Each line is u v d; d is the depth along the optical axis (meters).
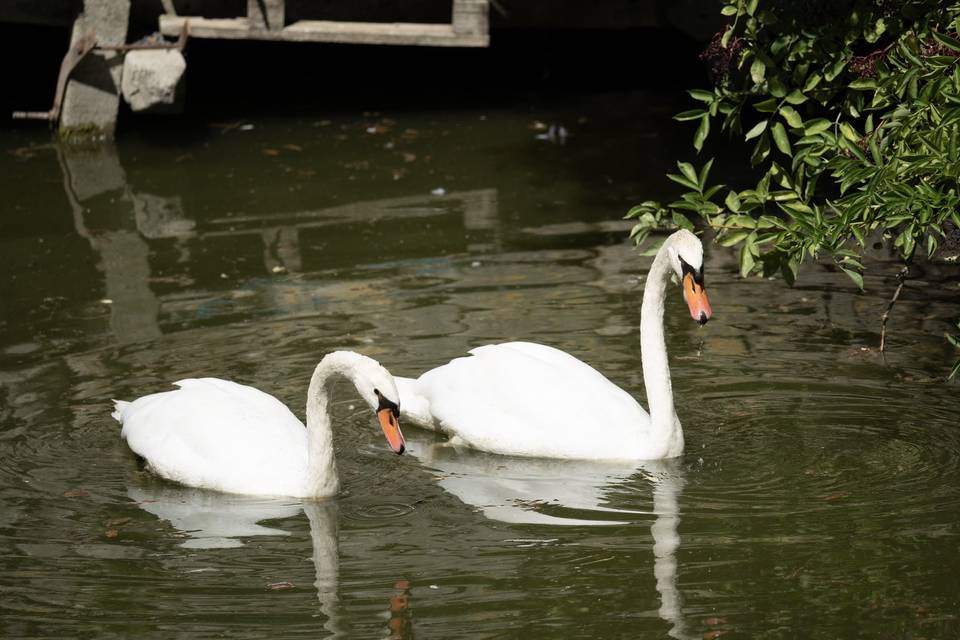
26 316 15.30
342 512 10.81
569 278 16.23
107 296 15.95
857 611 8.95
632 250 17.31
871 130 11.94
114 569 9.77
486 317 14.97
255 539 10.29
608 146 22.88
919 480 10.99
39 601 9.27
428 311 15.20
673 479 11.33
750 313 15.02
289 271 16.78
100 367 13.73
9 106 25.80
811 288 15.73
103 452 11.98
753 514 10.52
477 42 23.86
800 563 9.65
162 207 19.78
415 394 12.83
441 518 10.66
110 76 23.56
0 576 9.66
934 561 9.60
